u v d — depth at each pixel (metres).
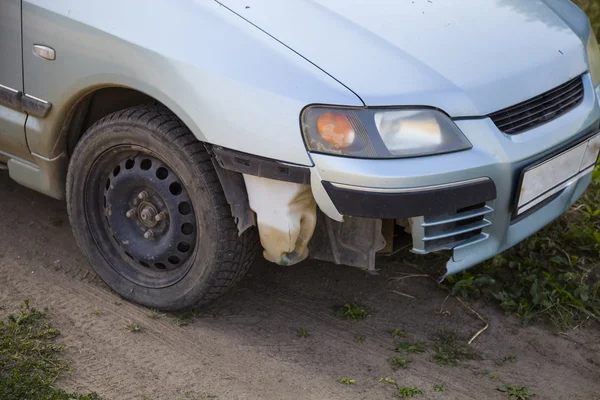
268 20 2.92
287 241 2.90
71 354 3.04
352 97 2.72
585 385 3.04
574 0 6.02
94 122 3.44
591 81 3.45
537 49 3.20
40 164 3.51
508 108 2.95
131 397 2.81
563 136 3.12
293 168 2.75
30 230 3.93
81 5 3.12
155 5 3.00
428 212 2.73
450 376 3.03
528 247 3.86
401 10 3.11
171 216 3.13
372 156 2.70
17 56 3.34
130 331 3.20
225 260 3.08
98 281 3.54
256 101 2.76
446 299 3.54
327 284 3.62
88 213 3.40
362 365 3.07
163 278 3.29
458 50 2.99
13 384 2.74
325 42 2.86
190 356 3.07
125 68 3.00
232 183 2.94
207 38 2.88
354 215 2.72
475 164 2.79
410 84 2.79
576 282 3.64
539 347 3.25
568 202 3.44
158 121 3.04
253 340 3.20
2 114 3.49
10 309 3.30
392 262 3.80
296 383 2.94
